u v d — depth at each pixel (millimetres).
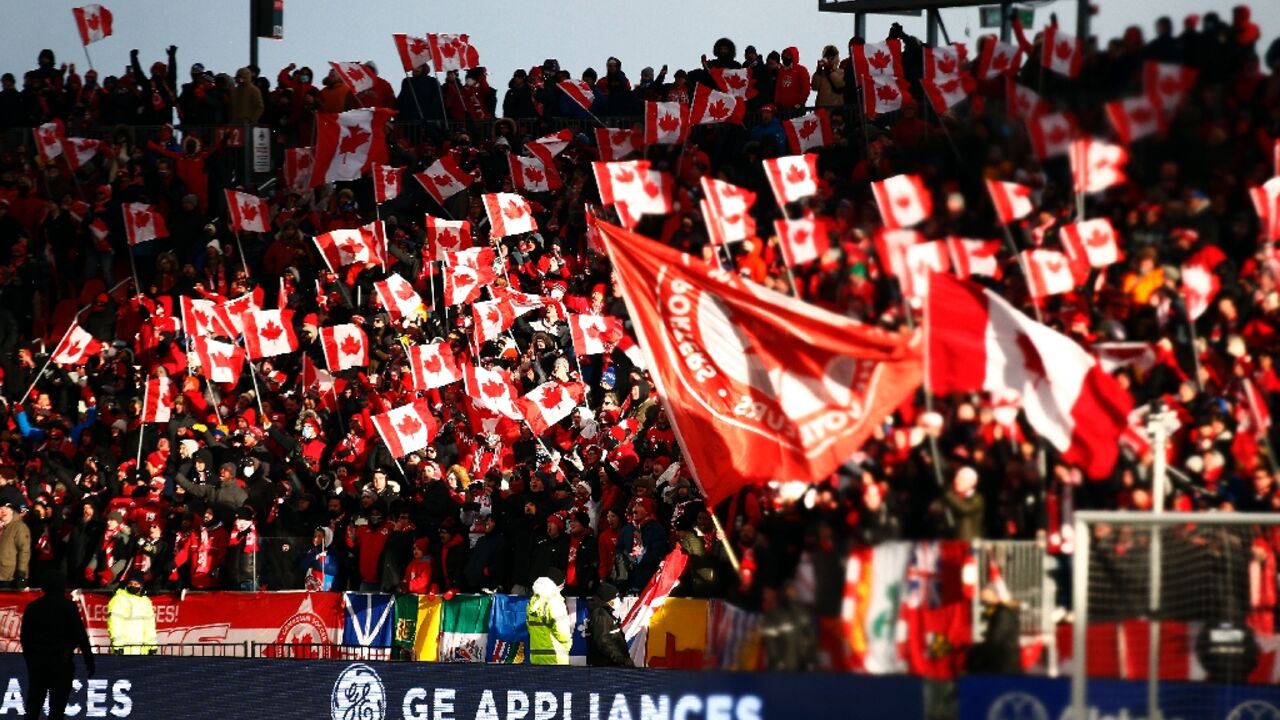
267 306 98125
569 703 62406
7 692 67812
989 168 59594
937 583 34406
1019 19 58062
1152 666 32875
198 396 86250
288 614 70500
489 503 70688
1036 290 53844
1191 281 51438
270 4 109438
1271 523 32469
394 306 87000
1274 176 51094
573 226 95125
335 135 93375
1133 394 50031
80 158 101938
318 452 79625
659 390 53656
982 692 33875
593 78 100688
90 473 77938
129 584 69875
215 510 73812
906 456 48406
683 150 84375
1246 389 49938
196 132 109250
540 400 76250
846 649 34719
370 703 64562
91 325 94312
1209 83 51156
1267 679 32438
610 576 65562
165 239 103000
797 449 51312
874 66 82000
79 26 110312
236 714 65750
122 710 66625
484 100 105750
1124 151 52750
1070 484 45312
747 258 72125
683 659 62875
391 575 69938
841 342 49969
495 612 67312
